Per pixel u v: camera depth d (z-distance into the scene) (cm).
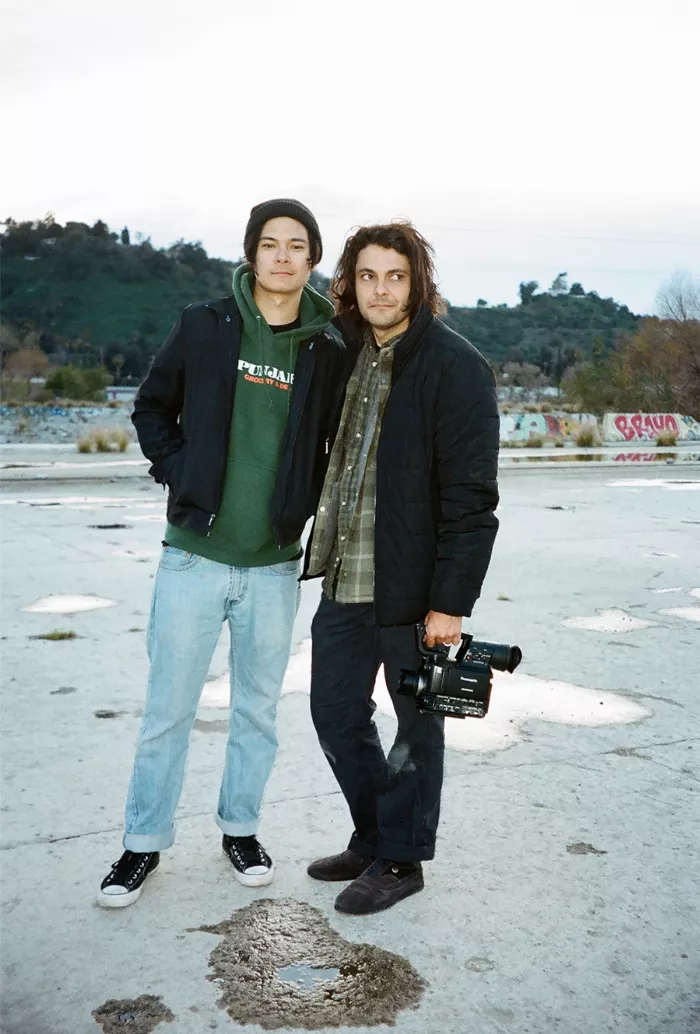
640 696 447
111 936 236
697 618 620
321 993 214
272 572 266
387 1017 206
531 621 603
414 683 247
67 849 281
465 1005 211
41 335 10662
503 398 6228
